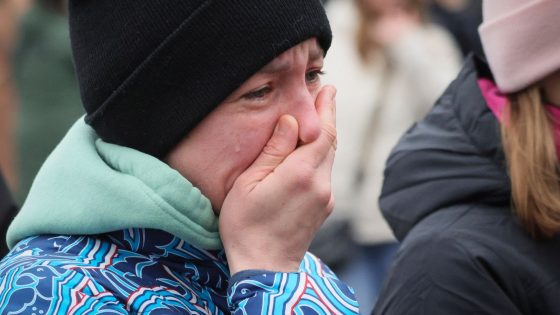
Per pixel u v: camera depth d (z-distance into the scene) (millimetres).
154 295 3895
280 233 3984
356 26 10258
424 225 4898
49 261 3865
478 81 5125
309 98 4035
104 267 3914
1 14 12719
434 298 4695
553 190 4758
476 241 4730
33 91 11086
